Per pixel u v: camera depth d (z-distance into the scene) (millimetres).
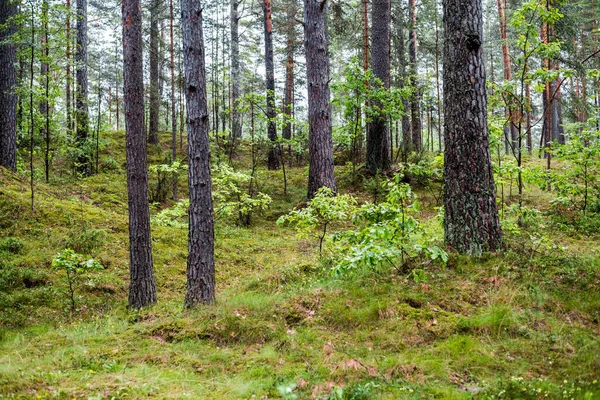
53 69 11625
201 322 5797
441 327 4891
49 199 11461
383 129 15062
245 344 5238
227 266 9508
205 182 6801
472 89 6336
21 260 8531
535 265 5848
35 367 4672
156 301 7504
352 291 5965
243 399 3814
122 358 4973
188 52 6762
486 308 5121
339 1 17047
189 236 6812
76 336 5836
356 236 6258
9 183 11641
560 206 10109
